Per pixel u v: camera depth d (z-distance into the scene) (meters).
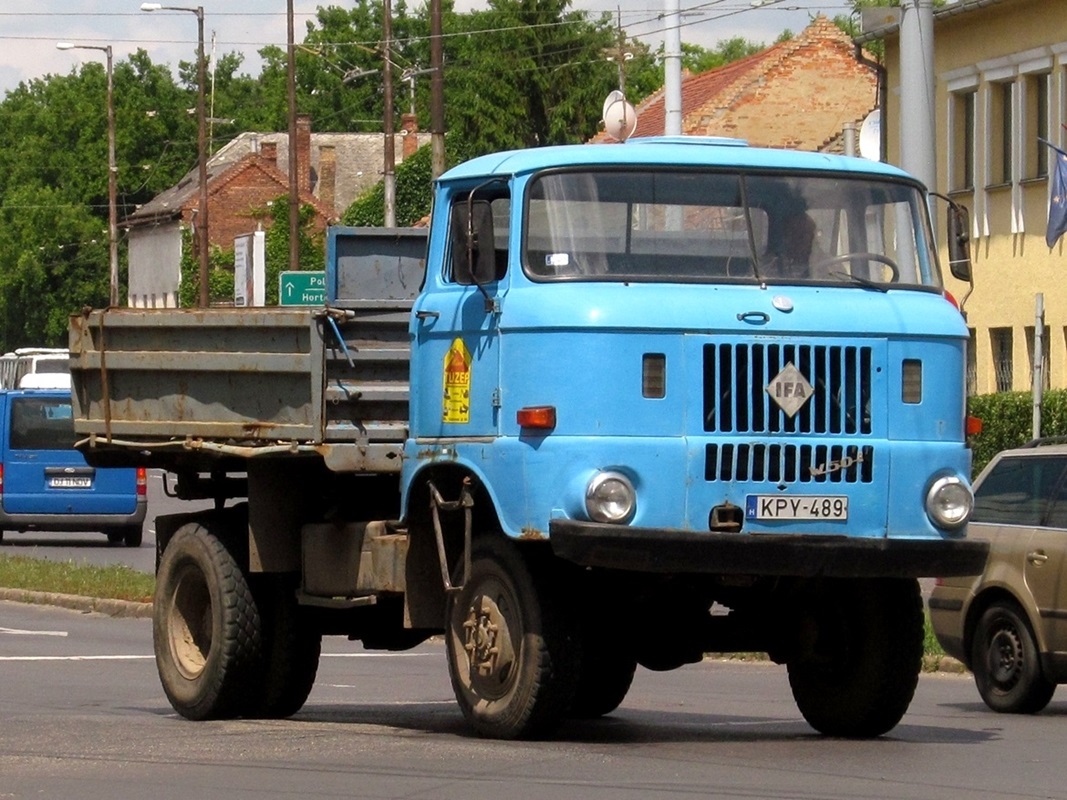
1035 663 16.44
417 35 132.75
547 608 12.31
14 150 138.00
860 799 10.25
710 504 12.02
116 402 15.96
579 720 15.70
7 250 129.50
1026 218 44.75
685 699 18.20
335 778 11.03
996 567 16.94
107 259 130.00
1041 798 10.48
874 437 12.35
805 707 13.83
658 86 99.06
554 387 12.10
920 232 13.14
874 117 45.91
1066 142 42.91
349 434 14.09
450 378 13.08
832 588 13.38
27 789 10.82
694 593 13.16
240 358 14.60
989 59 46.41
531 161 12.69
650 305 12.10
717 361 12.09
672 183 12.69
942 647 17.69
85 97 136.12
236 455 14.70
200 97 70.56
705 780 10.88
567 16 88.19
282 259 109.19
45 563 32.28
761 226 12.74
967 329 12.88
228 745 12.70
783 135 68.81
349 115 134.12
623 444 11.95
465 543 12.76
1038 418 25.61
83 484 39.94
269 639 15.28
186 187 120.88
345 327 14.12
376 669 21.84
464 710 12.87
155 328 15.43
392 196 52.94
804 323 12.27
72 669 20.66
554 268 12.42
